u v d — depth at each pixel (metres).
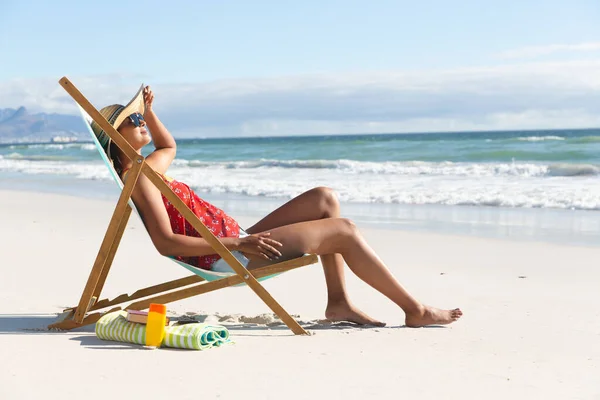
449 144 30.48
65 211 11.63
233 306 5.04
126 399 2.86
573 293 5.61
